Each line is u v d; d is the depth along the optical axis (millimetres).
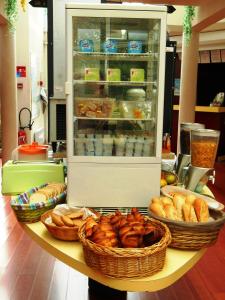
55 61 2627
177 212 1647
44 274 2832
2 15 4621
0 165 6059
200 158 2105
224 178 6082
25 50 6652
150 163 1894
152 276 1339
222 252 3301
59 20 2600
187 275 2885
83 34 1989
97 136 2018
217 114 7391
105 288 2508
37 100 7902
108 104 1992
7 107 5270
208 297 2582
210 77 8562
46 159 2469
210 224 1523
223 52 7566
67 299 2502
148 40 2008
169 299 2545
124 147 1959
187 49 5543
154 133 1964
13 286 2654
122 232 1385
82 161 1869
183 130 2449
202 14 4875
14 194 2238
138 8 1795
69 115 1847
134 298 2543
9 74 5172
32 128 7156
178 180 2348
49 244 1619
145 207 1924
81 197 1896
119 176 1891
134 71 1968
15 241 3400
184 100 5754
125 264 1289
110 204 1910
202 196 1952
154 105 1976
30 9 6816
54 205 1914
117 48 1978
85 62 2008
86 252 1381
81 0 2654
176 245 1562
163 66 1833
